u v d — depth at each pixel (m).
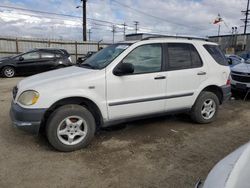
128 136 4.86
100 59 4.81
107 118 4.41
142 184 3.29
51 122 4.00
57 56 14.46
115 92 4.38
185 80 5.07
